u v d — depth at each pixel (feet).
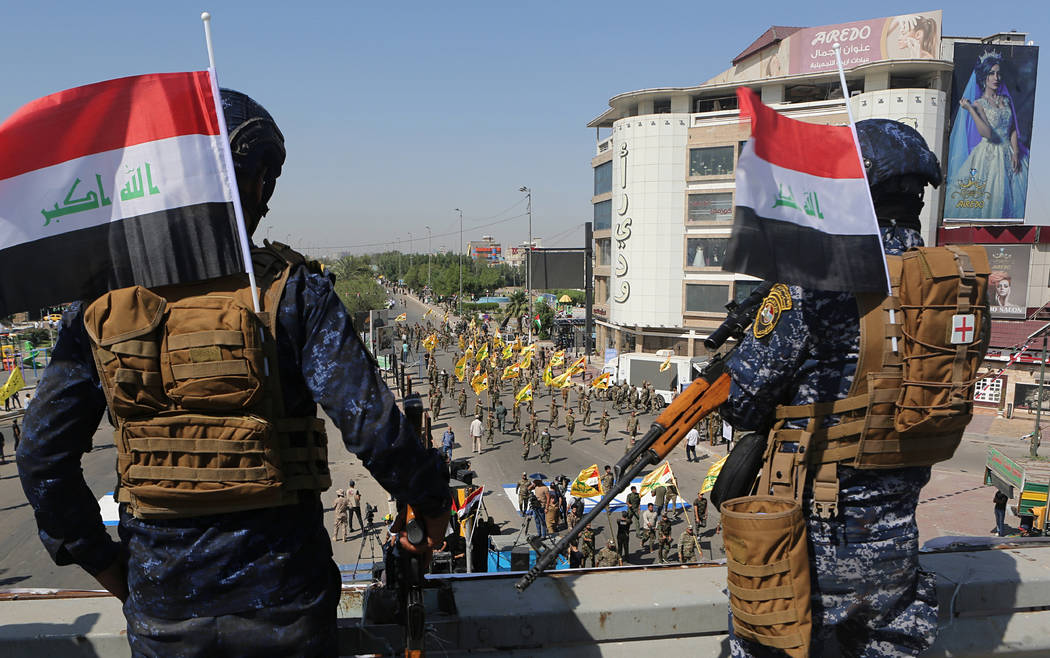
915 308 6.51
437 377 143.64
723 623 8.46
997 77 146.61
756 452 7.60
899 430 6.64
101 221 5.21
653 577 9.16
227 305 4.89
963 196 148.97
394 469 5.12
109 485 70.74
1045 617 9.14
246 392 4.81
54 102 5.25
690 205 156.35
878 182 6.98
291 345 5.13
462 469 16.10
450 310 341.82
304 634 5.18
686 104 156.76
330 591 5.45
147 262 5.16
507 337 232.73
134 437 4.87
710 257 155.63
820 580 7.11
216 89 5.39
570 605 8.18
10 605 8.17
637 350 167.43
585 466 88.17
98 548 5.75
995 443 100.53
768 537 6.39
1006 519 70.03
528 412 120.78
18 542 61.98
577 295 376.27
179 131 5.29
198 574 4.97
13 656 7.38
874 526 7.02
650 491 62.75
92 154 5.25
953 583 9.06
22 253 5.13
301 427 5.20
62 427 5.21
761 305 7.07
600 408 124.47
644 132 157.38
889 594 7.18
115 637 7.45
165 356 4.76
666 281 160.04
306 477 5.18
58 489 5.33
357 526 65.77
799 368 6.92
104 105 5.29
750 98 6.42
